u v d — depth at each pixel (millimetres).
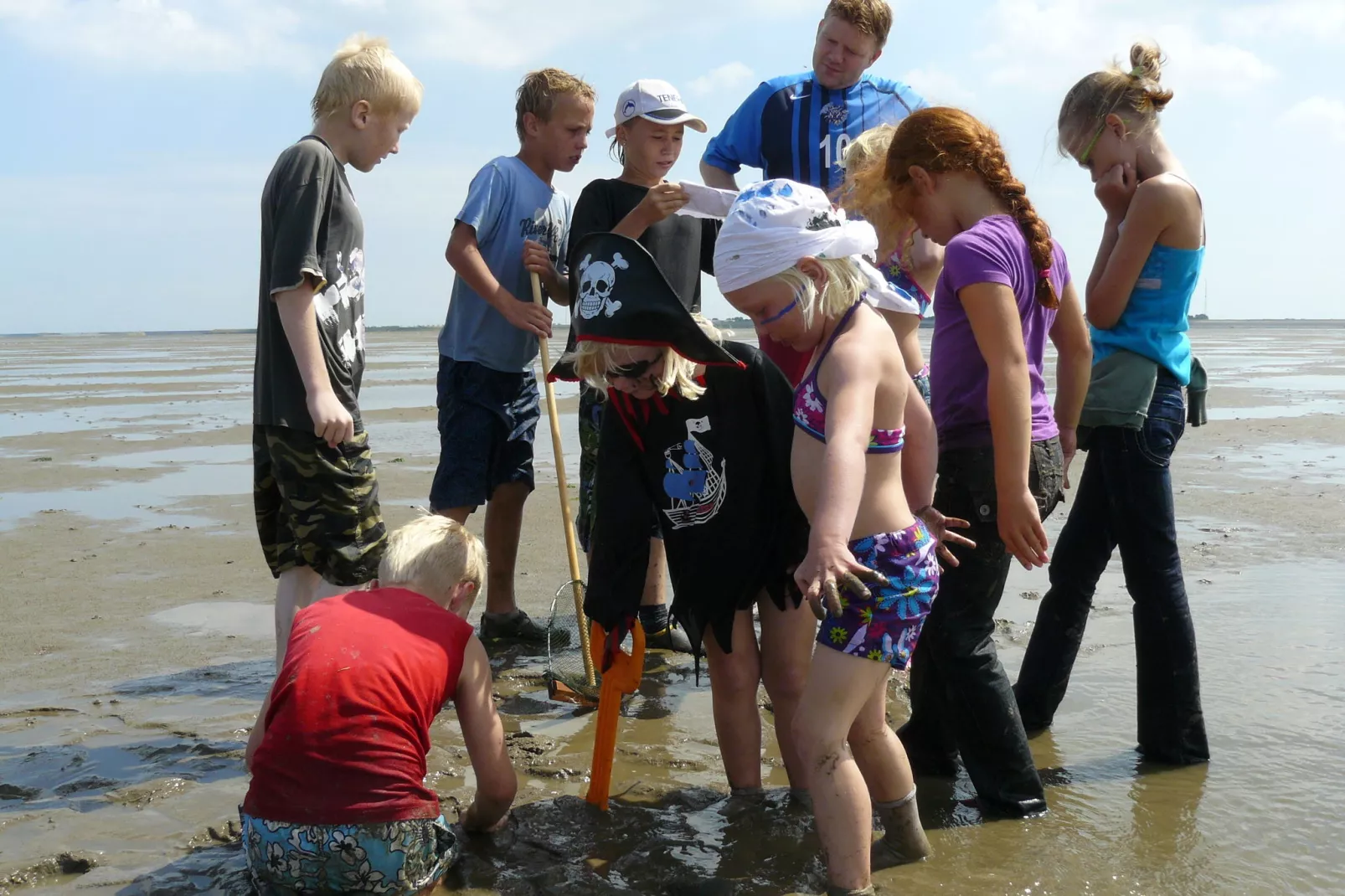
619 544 3379
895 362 2914
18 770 3770
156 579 6480
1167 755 3791
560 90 5172
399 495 9102
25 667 4910
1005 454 3166
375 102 3832
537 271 5000
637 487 3365
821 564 2572
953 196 3357
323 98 3840
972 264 3164
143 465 11516
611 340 3102
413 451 12250
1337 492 8906
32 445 13406
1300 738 3975
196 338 144500
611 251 3137
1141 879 3004
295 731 2768
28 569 6707
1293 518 7828
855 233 2928
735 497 3260
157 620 5645
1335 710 4219
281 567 3908
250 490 9719
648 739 4102
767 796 3500
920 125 3367
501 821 3346
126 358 50094
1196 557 6648
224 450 12867
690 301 5074
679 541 3342
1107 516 3922
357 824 2713
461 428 5094
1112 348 3797
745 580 3305
